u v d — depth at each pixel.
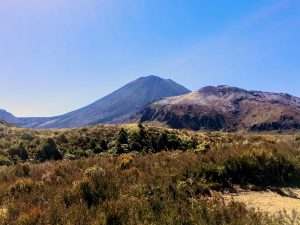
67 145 34.50
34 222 7.81
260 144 18.61
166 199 8.98
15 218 8.27
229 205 8.59
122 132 34.47
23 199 10.15
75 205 8.75
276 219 7.84
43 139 35.22
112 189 10.37
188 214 7.76
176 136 36.34
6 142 34.34
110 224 7.58
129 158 17.31
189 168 13.54
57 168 15.97
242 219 7.37
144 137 34.81
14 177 15.48
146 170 13.95
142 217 7.74
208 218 7.59
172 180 11.77
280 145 18.81
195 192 11.14
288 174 13.73
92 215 8.00
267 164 14.10
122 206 8.32
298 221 8.23
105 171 13.10
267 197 11.62
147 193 9.95
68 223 7.41
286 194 12.13
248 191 12.40
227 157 14.77
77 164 17.39
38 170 16.88
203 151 18.73
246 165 13.95
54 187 11.48
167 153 20.61
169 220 7.34
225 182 13.05
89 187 10.22
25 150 30.98
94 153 32.16
